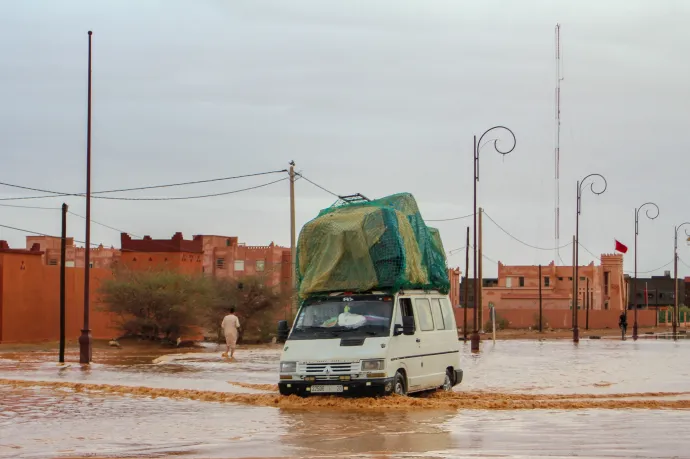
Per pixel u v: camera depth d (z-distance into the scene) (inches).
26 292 2287.2
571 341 2901.1
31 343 2236.7
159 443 611.2
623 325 3196.4
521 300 5546.3
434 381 923.4
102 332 2564.0
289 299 2615.7
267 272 2691.9
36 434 655.8
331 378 828.6
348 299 869.8
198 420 727.7
